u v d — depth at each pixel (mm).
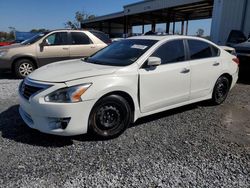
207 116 5188
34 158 3418
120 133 4137
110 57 4691
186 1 22609
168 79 4582
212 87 5586
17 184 2883
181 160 3465
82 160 3402
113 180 2996
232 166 3357
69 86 3604
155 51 4520
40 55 8906
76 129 3666
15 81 8305
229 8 15359
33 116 3729
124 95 4086
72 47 9289
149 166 3299
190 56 5051
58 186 2865
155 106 4520
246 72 8883
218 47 5742
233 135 4309
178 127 4586
